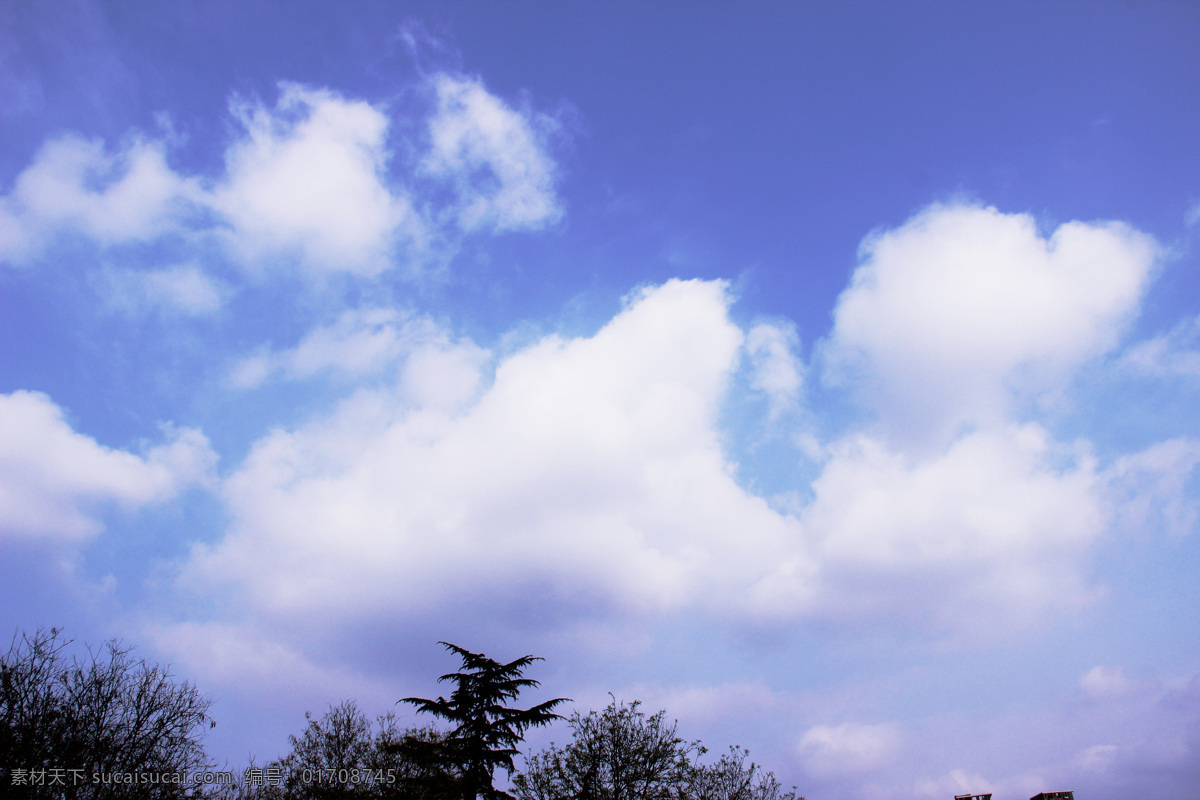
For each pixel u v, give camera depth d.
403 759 27.50
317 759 27.83
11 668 19.20
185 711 22.39
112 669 21.59
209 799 22.78
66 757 19.00
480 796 27.41
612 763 28.02
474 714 28.55
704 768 30.50
